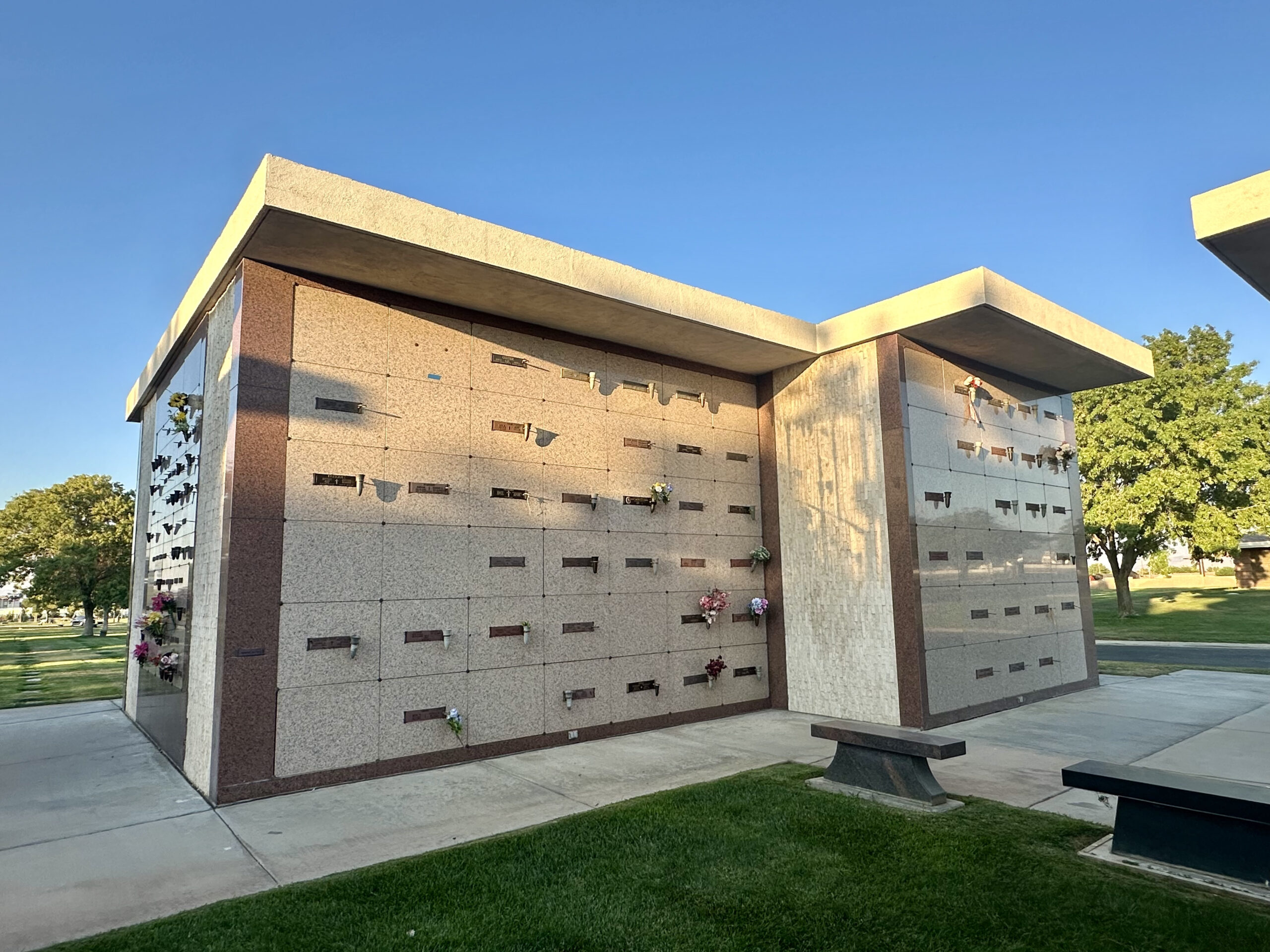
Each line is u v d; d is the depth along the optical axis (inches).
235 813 269.4
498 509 373.7
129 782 316.5
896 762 266.5
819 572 459.8
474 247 320.2
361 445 334.6
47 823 260.1
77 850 231.6
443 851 221.8
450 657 347.6
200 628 327.6
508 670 365.7
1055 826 230.5
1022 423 530.6
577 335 418.3
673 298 391.9
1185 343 1157.7
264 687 297.7
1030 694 481.7
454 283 345.1
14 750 386.0
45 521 1486.2
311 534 315.9
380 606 330.3
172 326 422.0
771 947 159.6
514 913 177.0
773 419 498.0
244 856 224.5
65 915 183.3
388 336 349.4
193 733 320.8
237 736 289.4
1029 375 533.3
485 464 372.5
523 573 378.0
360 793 293.1
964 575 449.7
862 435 443.2
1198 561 1213.1
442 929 169.5
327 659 313.7
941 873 195.3
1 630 1962.4
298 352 322.3
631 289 374.3
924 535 425.1
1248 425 1047.0
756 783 286.8
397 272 331.3
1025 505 518.0
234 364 308.7
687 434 464.4
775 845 218.7
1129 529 1098.7
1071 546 558.6
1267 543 1641.2
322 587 316.2
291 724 301.7
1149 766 308.5
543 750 366.6
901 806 254.2
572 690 387.2
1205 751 330.3
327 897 186.5
